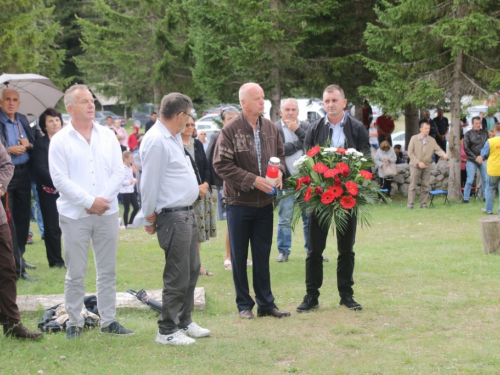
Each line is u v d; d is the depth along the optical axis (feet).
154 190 16.06
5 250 16.52
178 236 16.17
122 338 16.93
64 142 16.58
